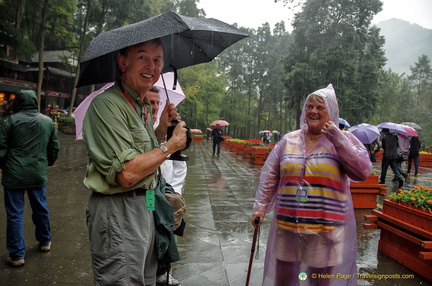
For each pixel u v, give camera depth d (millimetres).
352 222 2410
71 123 28438
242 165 14477
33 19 30844
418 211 3557
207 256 3895
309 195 2346
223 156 19516
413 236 3553
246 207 6441
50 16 30141
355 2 34344
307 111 2445
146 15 32812
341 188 2373
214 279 3309
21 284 3098
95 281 1905
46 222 3809
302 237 2320
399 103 50781
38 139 3549
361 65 34156
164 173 3271
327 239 2307
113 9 32000
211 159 17281
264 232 4832
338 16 34719
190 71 48438
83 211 5645
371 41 36812
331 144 2398
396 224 3816
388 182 11023
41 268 3434
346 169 2336
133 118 1934
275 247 2461
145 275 2146
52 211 5605
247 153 17797
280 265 2424
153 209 1966
